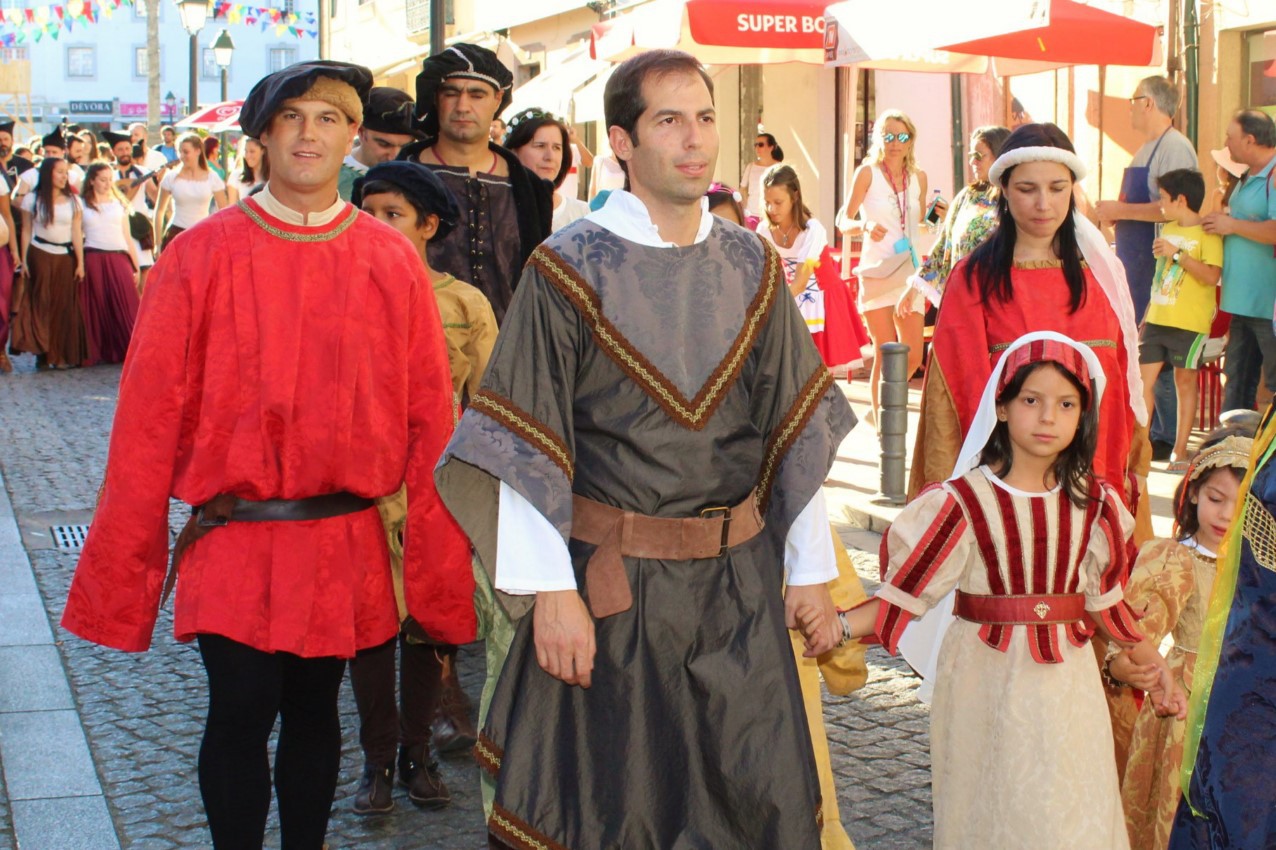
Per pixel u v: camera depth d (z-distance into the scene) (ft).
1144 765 12.29
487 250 17.76
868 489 27.68
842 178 51.88
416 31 84.02
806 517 10.41
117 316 49.55
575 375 9.85
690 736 9.82
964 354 14.61
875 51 30.73
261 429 10.98
